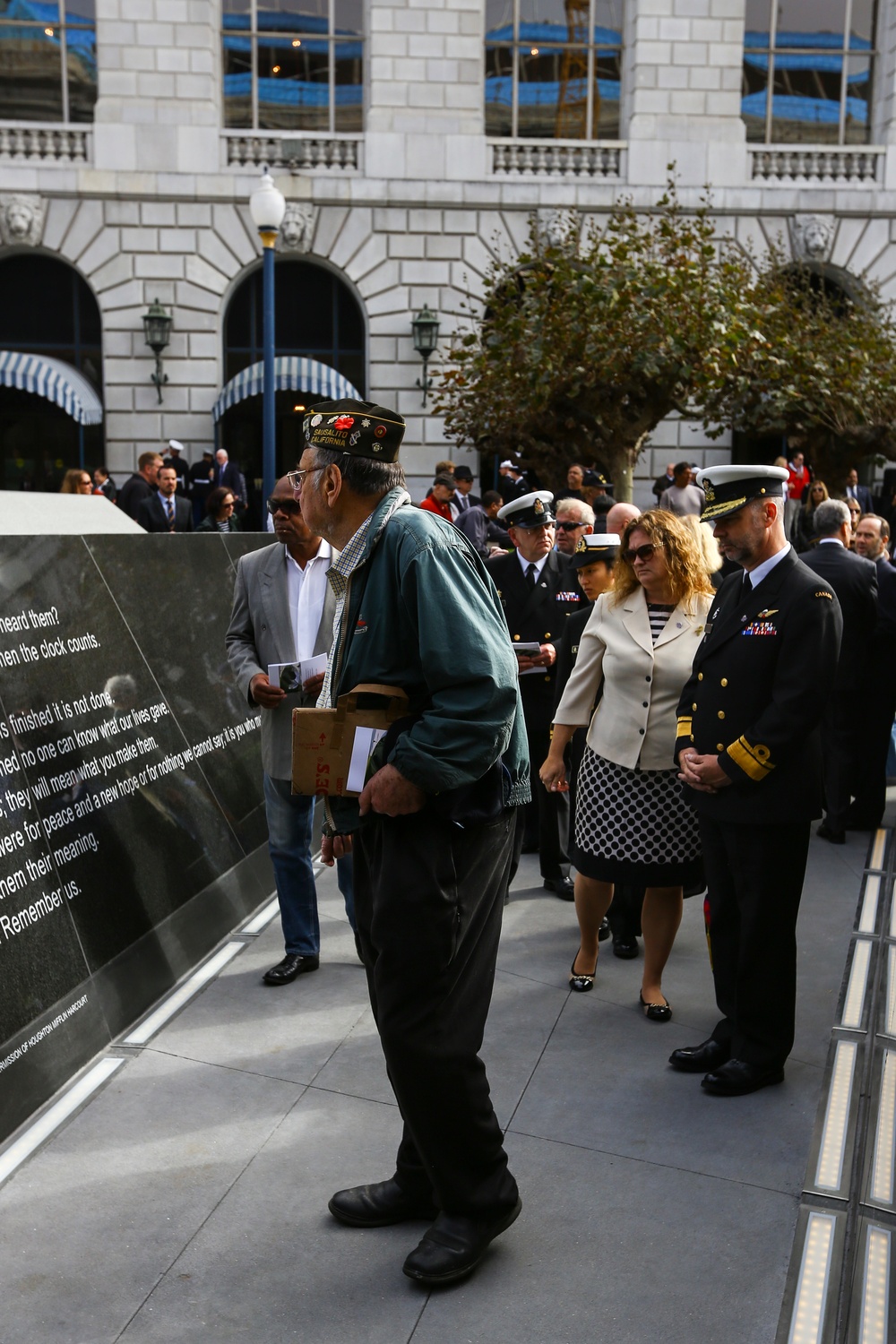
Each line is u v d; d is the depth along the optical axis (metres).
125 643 4.77
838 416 10.94
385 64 18.64
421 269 18.89
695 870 4.03
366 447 2.61
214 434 18.77
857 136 19.88
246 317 19.25
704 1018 4.16
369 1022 4.03
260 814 5.63
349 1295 2.60
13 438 19.30
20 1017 3.41
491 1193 2.71
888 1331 2.48
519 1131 3.33
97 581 4.68
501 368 10.29
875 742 6.74
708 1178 3.09
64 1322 2.50
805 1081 3.66
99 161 18.39
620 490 10.34
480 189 18.77
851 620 6.47
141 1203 2.94
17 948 3.49
